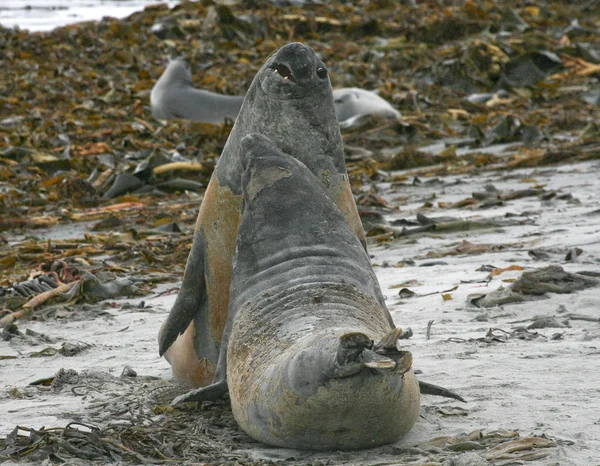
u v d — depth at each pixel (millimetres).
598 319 24797
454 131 75688
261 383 16141
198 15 115500
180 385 21391
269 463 15758
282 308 17250
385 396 15258
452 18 109688
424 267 33625
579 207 43156
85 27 110938
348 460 15844
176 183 59906
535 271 28172
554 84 86062
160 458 16391
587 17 121188
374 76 95188
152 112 83125
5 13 146750
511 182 53094
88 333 27984
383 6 124375
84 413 19219
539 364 20984
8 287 35062
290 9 119812
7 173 61875
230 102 82125
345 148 69250
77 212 54406
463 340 23344
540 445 15938
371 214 43312
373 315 17109
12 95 86500
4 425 18594
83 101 84312
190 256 20516
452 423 17500
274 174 18719
